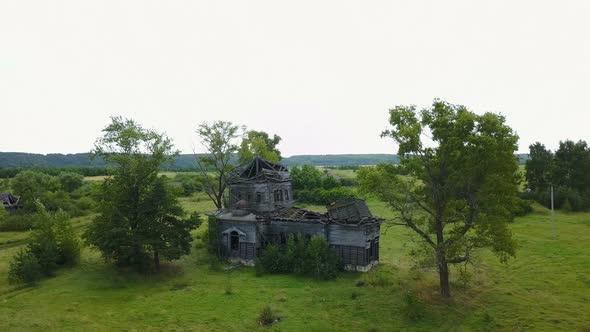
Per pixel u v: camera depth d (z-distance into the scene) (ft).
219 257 141.79
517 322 84.23
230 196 157.58
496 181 85.25
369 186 99.40
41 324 84.84
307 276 120.37
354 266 125.70
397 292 103.65
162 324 86.12
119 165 134.62
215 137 187.32
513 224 195.62
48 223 128.77
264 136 287.48
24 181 264.93
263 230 138.62
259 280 117.91
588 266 123.44
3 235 184.75
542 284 108.88
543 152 255.50
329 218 131.13
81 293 106.01
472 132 88.12
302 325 84.28
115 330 82.94
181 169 603.26
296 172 317.83
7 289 107.96
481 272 120.37
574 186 247.29
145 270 126.21
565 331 79.71
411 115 95.66
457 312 90.07
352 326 83.76
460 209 97.45
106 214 124.77
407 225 102.73
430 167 98.22
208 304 97.91
